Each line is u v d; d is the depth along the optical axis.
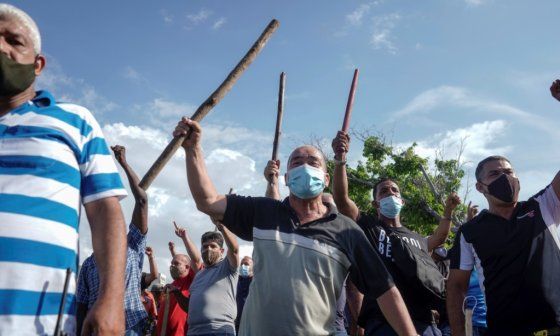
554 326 3.78
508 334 3.90
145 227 5.39
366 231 5.04
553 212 4.02
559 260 3.90
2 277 1.87
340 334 5.09
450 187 21.31
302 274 3.30
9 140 2.05
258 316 3.30
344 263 3.41
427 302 4.81
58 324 1.89
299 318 3.22
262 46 3.61
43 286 1.93
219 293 6.16
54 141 2.09
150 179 3.21
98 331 1.90
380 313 4.62
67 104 2.26
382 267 3.47
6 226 1.91
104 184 2.19
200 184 3.47
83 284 5.14
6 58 2.08
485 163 4.33
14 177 1.99
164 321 7.39
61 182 2.05
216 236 6.61
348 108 4.81
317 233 3.42
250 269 8.19
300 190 3.58
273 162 4.83
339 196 4.87
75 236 2.09
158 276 9.39
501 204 4.16
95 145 2.24
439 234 6.04
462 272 4.27
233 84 3.48
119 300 2.00
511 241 3.97
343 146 4.82
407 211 20.69
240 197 3.64
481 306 6.11
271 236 3.41
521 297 3.87
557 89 3.71
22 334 1.85
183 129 3.35
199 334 6.02
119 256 2.09
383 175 21.47
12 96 2.17
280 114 4.93
